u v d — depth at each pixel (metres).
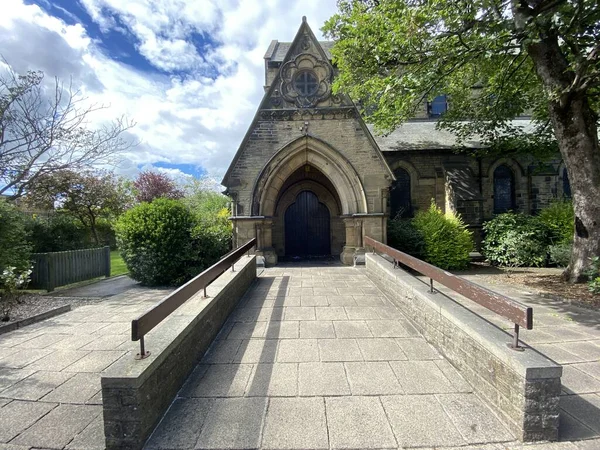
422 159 14.12
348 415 2.69
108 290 8.73
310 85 10.31
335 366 3.56
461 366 3.30
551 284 7.89
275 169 10.15
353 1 9.64
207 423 2.62
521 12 6.25
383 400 2.90
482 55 7.82
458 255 10.62
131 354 2.60
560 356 3.89
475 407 2.78
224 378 3.33
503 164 14.57
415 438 2.41
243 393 3.05
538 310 5.84
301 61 10.25
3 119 9.30
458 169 13.66
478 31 6.45
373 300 6.21
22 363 3.91
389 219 13.15
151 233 8.85
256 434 2.48
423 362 3.63
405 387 3.11
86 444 2.44
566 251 9.76
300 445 2.36
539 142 11.52
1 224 7.52
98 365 3.86
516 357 2.44
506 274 9.81
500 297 2.69
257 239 10.03
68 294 8.27
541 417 2.32
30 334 5.00
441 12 6.46
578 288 7.21
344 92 9.41
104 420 2.30
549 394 2.32
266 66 15.46
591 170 7.49
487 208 14.34
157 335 3.00
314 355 3.84
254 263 8.03
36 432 2.58
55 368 3.77
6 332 5.09
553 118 7.83
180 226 9.12
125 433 2.30
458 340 3.36
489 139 12.14
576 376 3.39
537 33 6.08
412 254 10.75
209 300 4.21
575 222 7.84
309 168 12.27
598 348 4.12
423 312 4.37
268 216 10.27
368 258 8.45
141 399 2.34
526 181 14.50
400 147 13.93
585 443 2.34
